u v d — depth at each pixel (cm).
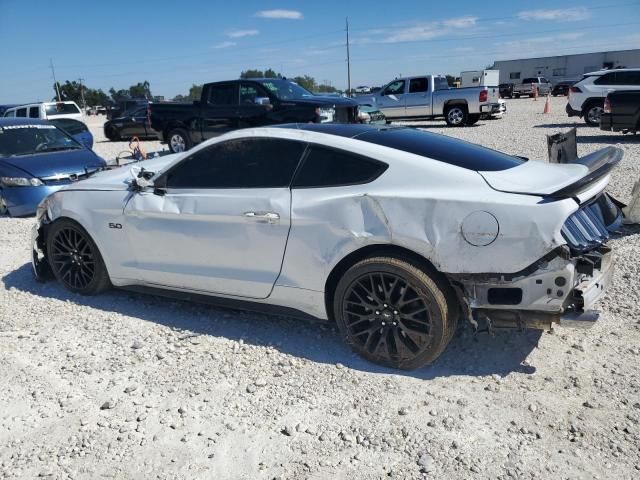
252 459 290
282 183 394
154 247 450
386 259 351
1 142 933
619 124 1456
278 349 404
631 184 867
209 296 440
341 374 366
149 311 481
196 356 398
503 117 2489
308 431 310
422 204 342
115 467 288
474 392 340
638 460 277
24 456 300
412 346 359
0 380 376
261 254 398
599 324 418
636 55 6119
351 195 363
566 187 323
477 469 275
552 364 366
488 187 339
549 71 6606
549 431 301
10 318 475
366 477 274
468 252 331
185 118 1397
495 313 343
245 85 1302
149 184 453
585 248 328
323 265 374
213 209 412
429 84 2217
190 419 325
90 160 944
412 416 319
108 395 353
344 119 1267
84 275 506
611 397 328
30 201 858
